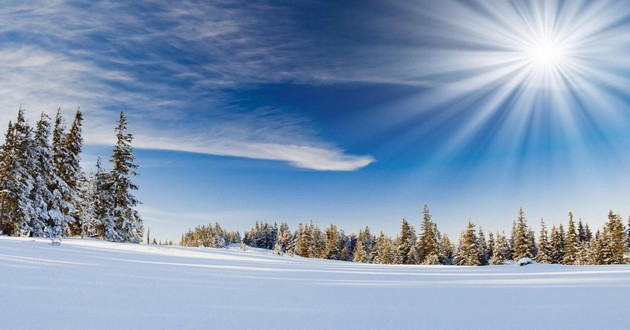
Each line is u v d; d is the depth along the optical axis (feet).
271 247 458.09
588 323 17.76
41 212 113.70
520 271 68.49
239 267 53.31
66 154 124.88
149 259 53.26
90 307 17.48
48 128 122.11
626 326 17.13
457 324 17.60
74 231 132.16
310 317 18.52
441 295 27.99
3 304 16.52
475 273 61.57
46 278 24.56
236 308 19.89
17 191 113.09
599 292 29.04
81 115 129.39
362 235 381.40
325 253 311.27
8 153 112.88
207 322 16.34
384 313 20.04
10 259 32.94
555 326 17.20
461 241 222.48
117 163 127.54
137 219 127.85
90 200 149.69
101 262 40.29
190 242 446.19
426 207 232.73
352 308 21.43
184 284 28.63
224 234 453.58
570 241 219.00
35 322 14.32
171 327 15.14
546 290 31.12
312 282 36.65
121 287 24.14
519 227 223.51
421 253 228.84
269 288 29.81
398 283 38.70
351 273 54.49
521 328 16.85
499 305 23.07
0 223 110.01
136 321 15.67
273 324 16.70
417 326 17.13
